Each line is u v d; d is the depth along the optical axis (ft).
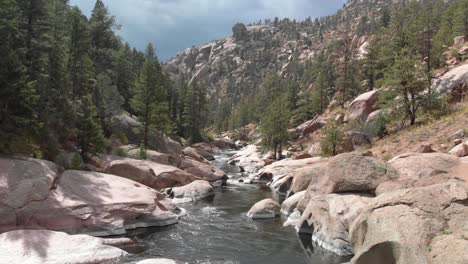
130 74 207.00
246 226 59.41
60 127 88.12
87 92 132.16
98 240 44.47
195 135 276.41
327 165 57.21
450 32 219.82
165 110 177.27
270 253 46.21
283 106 181.47
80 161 82.99
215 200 83.10
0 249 38.70
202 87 285.84
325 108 239.09
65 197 53.31
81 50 134.21
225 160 210.59
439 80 116.26
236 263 42.88
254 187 104.12
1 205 47.37
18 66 65.00
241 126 399.44
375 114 126.52
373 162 54.13
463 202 28.73
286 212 66.03
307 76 398.42
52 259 38.40
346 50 236.22
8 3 67.51
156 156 115.65
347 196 49.32
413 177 53.16
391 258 29.37
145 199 60.03
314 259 43.34
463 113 90.17
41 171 55.47
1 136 61.82
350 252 43.50
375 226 31.45
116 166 84.84
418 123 101.96
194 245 49.47
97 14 188.14
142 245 48.93
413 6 217.97
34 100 67.15
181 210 69.00
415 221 28.37
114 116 145.18
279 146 178.40
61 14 138.00
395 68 107.34
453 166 54.75
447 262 23.89
